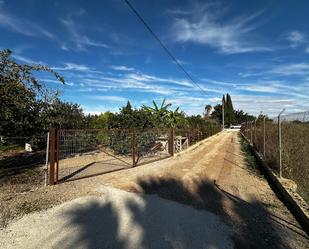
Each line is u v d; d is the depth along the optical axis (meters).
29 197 5.50
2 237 3.70
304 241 3.78
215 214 4.72
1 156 11.18
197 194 5.96
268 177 7.95
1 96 7.09
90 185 6.53
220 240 3.73
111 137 11.45
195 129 20.94
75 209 4.83
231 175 8.15
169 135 12.95
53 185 6.50
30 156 11.16
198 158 11.89
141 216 4.53
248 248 3.54
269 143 9.35
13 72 7.57
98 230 3.95
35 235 3.76
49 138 6.89
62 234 3.80
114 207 4.96
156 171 8.57
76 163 9.89
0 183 6.62
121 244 3.53
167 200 5.44
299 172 6.77
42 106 9.13
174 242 3.62
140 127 13.20
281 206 5.28
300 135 7.42
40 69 8.27
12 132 8.05
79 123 14.67
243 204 5.34
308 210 4.61
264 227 4.23
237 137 29.06
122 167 9.15
